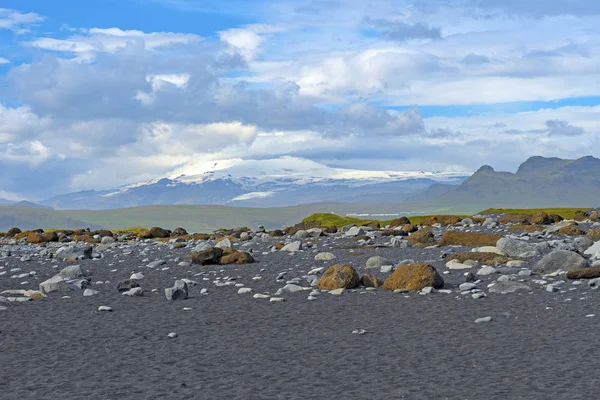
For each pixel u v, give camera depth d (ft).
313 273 87.35
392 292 70.03
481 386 35.99
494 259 90.89
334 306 62.95
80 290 78.18
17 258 127.85
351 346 46.50
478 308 59.57
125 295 73.31
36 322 57.41
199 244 143.33
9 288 83.51
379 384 36.94
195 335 51.39
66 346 47.85
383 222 230.48
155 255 123.95
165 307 65.00
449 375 38.40
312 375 39.11
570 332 48.60
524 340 46.62
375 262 92.89
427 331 50.88
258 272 91.30
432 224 197.16
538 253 97.96
